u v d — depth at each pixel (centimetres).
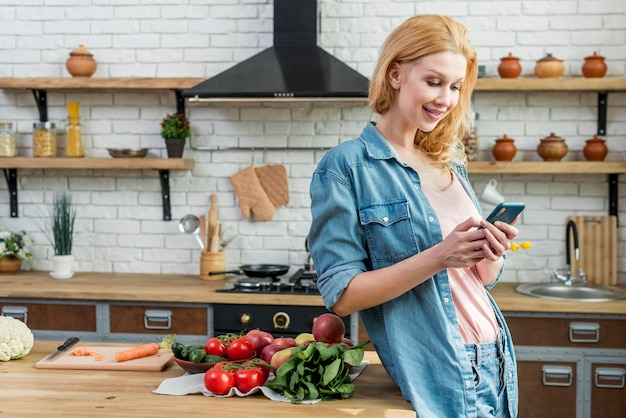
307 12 411
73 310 388
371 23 430
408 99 181
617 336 361
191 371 210
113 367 215
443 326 184
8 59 452
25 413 174
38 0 448
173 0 441
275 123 438
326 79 383
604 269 419
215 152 443
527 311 365
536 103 424
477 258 172
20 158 423
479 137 428
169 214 446
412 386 182
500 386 196
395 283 177
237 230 443
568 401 364
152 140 447
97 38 446
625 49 418
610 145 421
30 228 455
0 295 386
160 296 378
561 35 421
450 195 198
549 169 396
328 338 205
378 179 189
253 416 172
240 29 439
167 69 444
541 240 426
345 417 172
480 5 425
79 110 450
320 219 189
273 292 377
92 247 453
